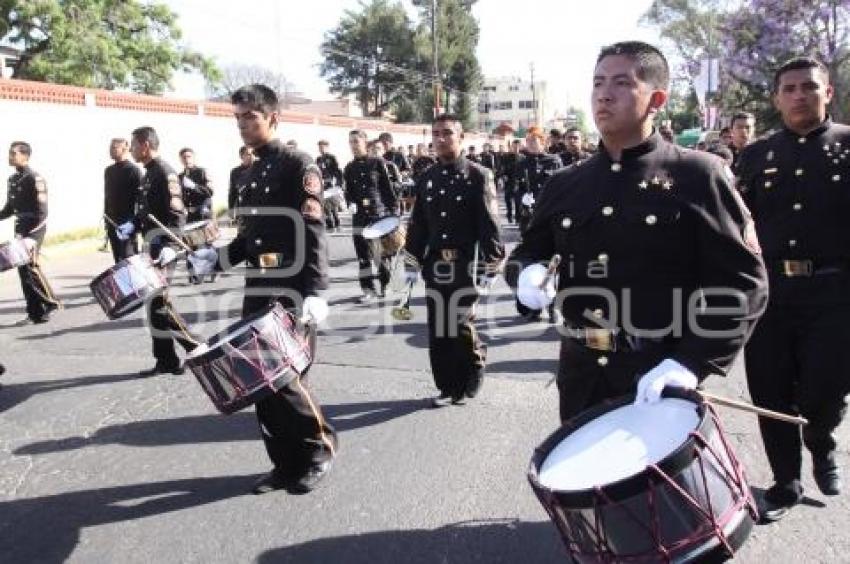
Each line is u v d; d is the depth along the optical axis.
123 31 28.47
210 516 3.89
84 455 4.72
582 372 2.73
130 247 7.34
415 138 36.25
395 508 3.90
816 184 3.50
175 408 5.52
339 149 29.12
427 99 63.03
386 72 63.75
